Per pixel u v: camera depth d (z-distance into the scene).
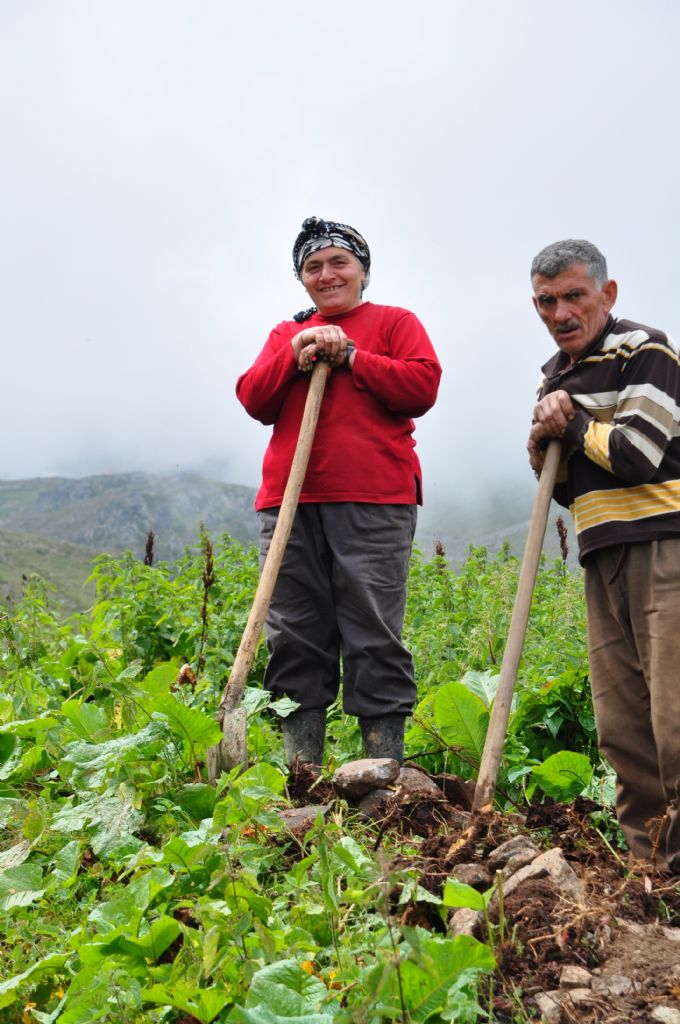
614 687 3.80
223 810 3.26
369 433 4.67
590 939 2.97
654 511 3.62
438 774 4.63
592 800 4.00
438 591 7.75
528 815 3.89
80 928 2.99
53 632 6.80
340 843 3.29
